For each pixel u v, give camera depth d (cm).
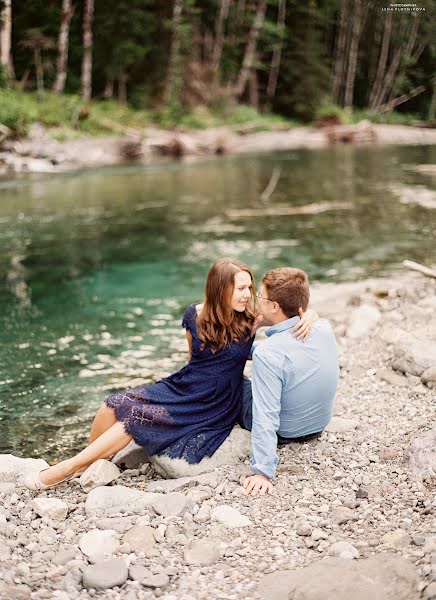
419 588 208
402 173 1562
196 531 257
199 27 3175
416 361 411
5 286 680
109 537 252
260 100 3441
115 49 2547
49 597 216
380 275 687
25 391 429
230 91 2973
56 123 2025
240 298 309
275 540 249
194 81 2939
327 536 247
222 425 322
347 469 303
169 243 866
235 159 2044
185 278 698
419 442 305
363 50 3869
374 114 3522
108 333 538
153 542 250
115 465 316
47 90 2405
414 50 3756
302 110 3275
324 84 3359
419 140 2778
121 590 221
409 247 810
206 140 2288
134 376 453
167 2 2895
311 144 2620
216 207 1152
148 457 330
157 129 2400
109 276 711
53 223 1016
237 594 216
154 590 221
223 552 242
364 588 209
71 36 2567
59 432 374
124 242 877
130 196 1291
